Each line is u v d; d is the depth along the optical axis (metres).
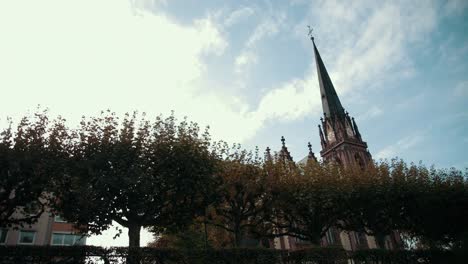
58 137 23.45
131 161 23.28
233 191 31.00
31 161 21.14
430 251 30.84
